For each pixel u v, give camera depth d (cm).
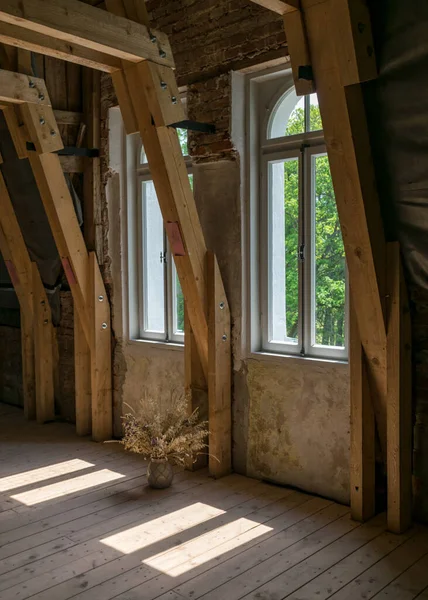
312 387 439
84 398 609
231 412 493
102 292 585
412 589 316
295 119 463
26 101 492
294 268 470
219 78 468
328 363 429
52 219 559
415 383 387
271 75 457
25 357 667
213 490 456
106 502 437
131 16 405
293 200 468
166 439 466
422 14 303
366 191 336
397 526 378
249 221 474
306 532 383
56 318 655
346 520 400
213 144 477
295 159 454
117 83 426
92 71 585
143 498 443
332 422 429
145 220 589
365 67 308
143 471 504
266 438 470
